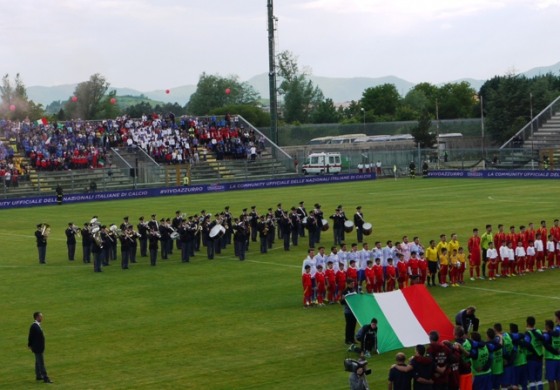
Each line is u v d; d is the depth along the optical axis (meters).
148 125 126.50
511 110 156.75
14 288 48.16
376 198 92.81
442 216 74.44
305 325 38.25
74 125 122.12
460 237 61.81
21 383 30.47
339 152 139.38
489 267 48.19
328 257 43.50
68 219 81.50
